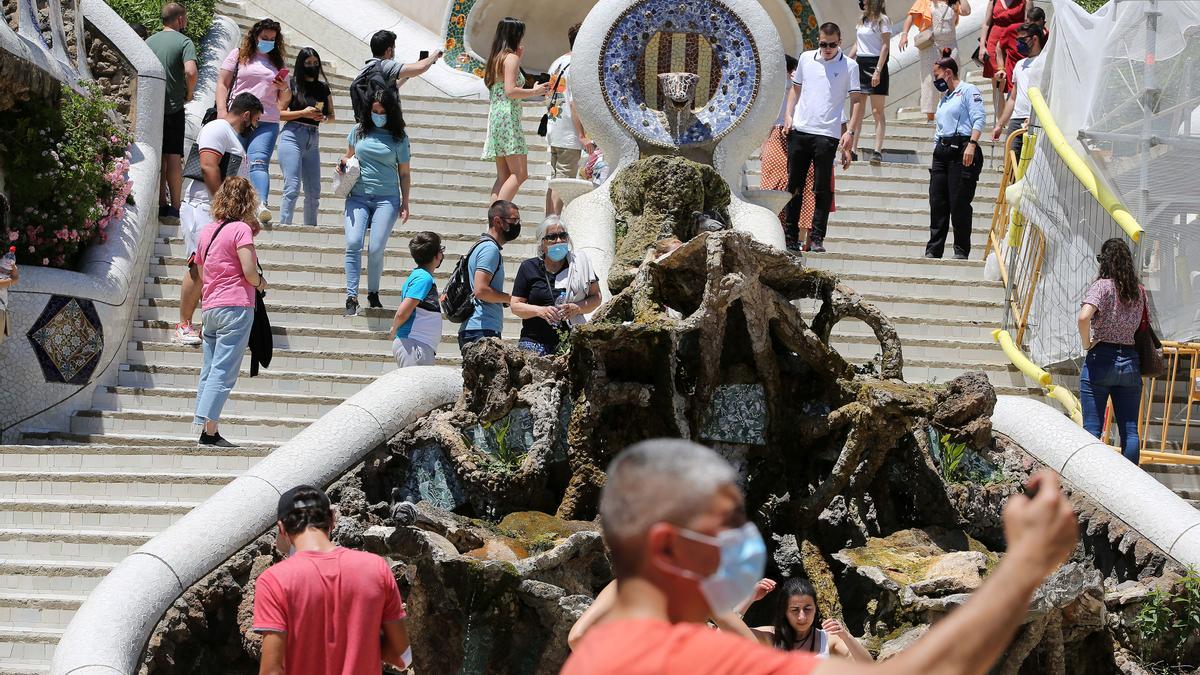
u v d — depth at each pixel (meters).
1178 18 13.52
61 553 10.46
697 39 15.14
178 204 16.47
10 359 12.71
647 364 9.88
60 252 13.96
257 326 11.95
